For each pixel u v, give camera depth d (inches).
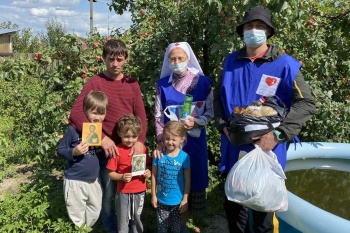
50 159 198.7
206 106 121.0
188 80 119.1
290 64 97.9
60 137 173.8
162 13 211.5
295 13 148.3
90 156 117.7
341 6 234.1
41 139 183.3
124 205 118.3
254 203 90.4
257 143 98.3
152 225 139.0
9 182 185.5
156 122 123.0
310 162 143.1
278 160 102.7
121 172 117.5
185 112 117.5
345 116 180.5
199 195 124.2
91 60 157.8
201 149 122.1
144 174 117.7
